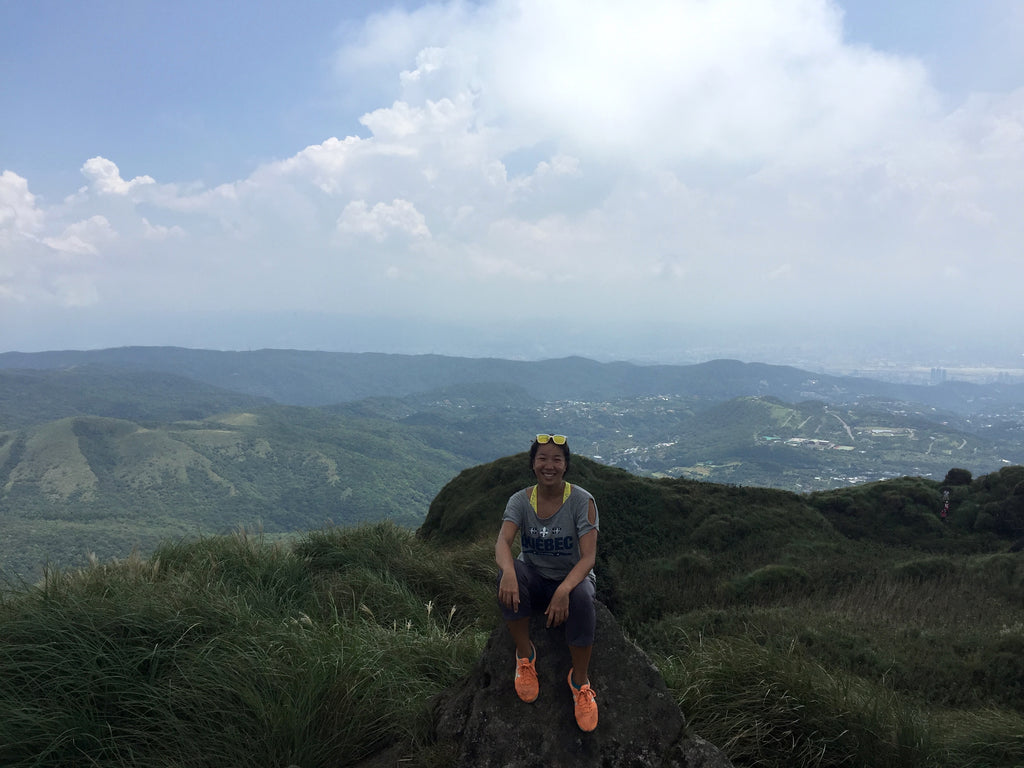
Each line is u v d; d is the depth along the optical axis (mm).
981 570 13500
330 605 6145
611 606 11875
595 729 2885
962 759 4082
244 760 3217
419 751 3201
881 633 8984
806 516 19188
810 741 3799
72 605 4246
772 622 9477
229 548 7039
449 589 8195
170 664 3908
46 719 3270
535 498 3113
